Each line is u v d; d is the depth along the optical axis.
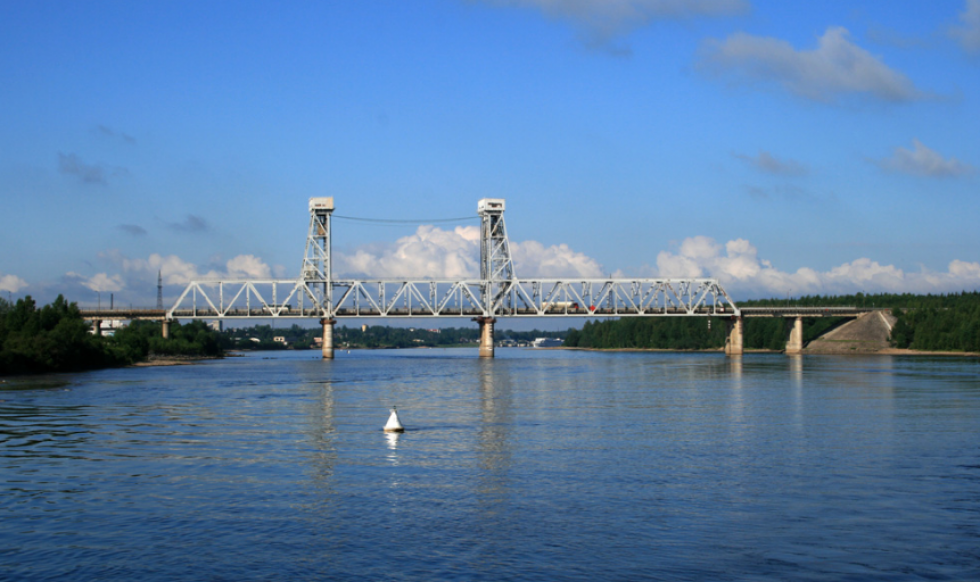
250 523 32.84
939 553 28.95
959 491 38.22
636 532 31.44
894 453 48.97
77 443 53.62
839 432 58.56
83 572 27.27
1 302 185.12
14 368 137.25
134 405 80.38
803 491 38.25
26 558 28.70
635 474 42.31
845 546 29.75
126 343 190.75
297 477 41.66
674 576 26.70
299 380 124.81
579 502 36.09
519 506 35.38
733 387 105.94
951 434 57.28
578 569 27.30
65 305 180.12
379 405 80.81
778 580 26.38
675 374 141.38
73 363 155.75
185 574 27.06
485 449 50.75
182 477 41.78
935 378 121.06
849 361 191.75
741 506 35.34
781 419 67.06
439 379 128.50
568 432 58.97
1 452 49.94
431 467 44.31
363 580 26.41
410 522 32.88
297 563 28.02
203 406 79.50
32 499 37.09
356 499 36.72
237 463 45.72
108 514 34.41
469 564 27.81
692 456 47.97
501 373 149.38
